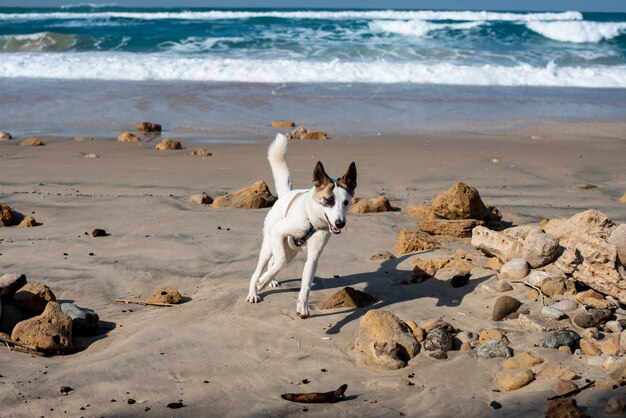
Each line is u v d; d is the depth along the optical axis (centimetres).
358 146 1537
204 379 516
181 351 562
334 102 2148
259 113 1981
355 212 985
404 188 1145
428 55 3011
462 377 507
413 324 583
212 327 610
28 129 1728
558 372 489
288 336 588
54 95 2162
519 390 480
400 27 3600
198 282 733
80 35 3117
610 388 459
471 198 893
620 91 2480
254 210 1002
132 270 759
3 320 603
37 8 5872
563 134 1748
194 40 3167
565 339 536
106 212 971
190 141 1605
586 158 1438
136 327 618
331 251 819
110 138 1634
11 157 1380
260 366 536
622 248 647
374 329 559
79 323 601
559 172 1300
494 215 940
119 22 4038
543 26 3525
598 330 562
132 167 1297
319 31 3553
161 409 471
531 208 1027
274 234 639
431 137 1680
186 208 1002
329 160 1370
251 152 1468
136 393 494
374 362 530
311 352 557
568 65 2919
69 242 844
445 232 880
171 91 2267
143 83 2419
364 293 664
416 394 483
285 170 710
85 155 1411
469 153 1474
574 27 3488
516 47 3300
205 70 2570
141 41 3134
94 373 523
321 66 2653
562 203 1063
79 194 1078
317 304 662
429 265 718
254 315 634
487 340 552
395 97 2252
